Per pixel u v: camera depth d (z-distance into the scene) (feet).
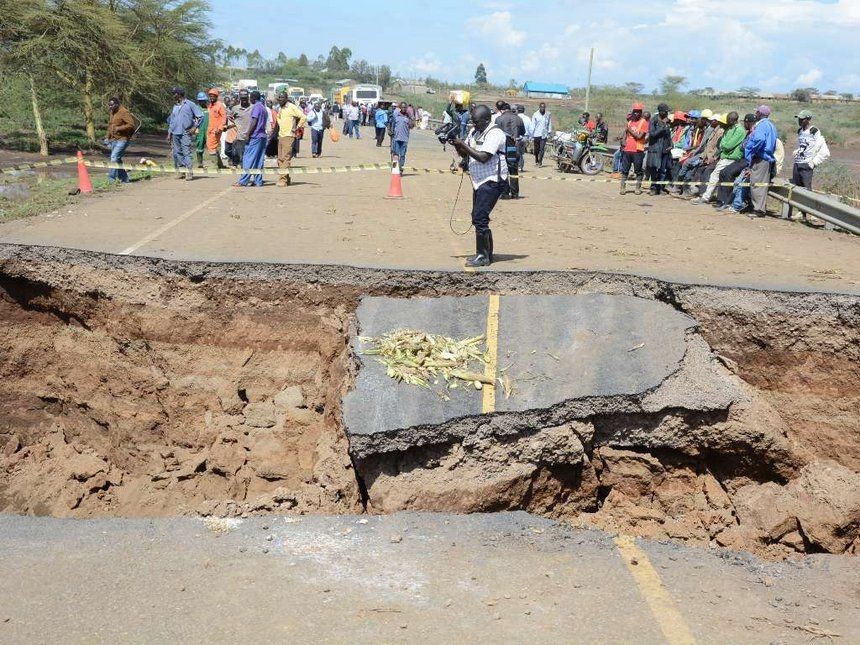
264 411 28.02
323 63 628.28
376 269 28.43
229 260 29.53
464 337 24.45
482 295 27.63
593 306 25.90
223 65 149.48
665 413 21.67
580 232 40.91
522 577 16.94
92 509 28.17
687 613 15.71
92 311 30.35
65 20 87.81
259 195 52.47
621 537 19.43
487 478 20.75
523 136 58.08
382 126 111.55
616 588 16.65
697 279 27.99
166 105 120.88
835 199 47.24
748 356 25.76
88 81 97.30
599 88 229.86
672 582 17.08
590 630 14.90
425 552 17.97
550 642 14.47
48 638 14.40
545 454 21.09
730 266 31.40
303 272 28.63
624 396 21.42
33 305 31.40
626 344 23.67
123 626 14.80
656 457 22.06
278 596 15.90
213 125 66.03
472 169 29.89
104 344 30.25
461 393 21.83
